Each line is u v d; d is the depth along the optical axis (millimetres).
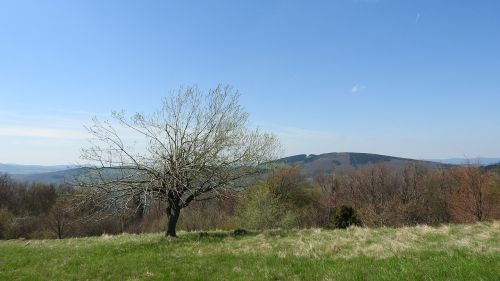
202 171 19188
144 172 18688
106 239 22688
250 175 21172
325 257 12727
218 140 19422
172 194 19828
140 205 19016
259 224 46062
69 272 13445
